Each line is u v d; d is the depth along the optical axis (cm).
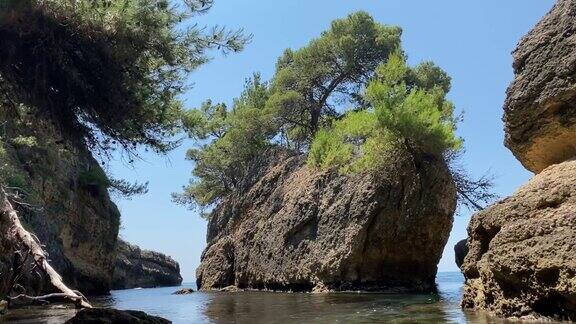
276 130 3319
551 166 976
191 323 1057
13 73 950
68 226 3175
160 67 1035
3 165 1847
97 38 891
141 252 6188
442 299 1478
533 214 875
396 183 2083
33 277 1772
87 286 3362
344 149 2405
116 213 3909
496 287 905
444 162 2111
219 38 999
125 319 862
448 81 3141
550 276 772
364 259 2122
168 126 1101
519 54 1139
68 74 935
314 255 2298
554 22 1074
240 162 3606
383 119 1998
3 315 1391
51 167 2914
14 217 1318
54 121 998
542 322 778
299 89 3231
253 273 2767
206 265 3228
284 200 2738
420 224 2045
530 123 1086
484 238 1026
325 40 3094
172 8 961
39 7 839
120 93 959
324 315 1112
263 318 1112
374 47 3109
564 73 1012
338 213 2277
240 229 3081
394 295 1778
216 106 3609
